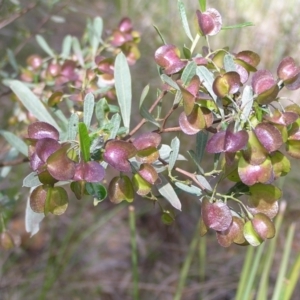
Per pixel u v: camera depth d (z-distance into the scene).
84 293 0.90
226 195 0.31
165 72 0.33
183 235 1.03
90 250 0.96
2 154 0.65
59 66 0.50
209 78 0.31
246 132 0.27
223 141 0.27
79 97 0.42
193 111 0.30
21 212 0.93
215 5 1.07
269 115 0.29
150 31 1.10
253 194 0.30
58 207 0.29
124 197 0.31
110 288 0.93
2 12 0.62
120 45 0.50
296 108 0.30
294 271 0.54
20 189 0.81
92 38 0.54
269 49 1.05
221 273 0.95
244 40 1.07
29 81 0.56
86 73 0.44
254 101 0.29
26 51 0.99
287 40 1.05
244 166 0.28
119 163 0.28
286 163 0.29
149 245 1.01
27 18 0.97
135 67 1.05
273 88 0.28
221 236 0.30
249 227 0.29
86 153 0.27
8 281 0.85
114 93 0.44
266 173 0.27
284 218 1.03
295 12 1.05
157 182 0.31
